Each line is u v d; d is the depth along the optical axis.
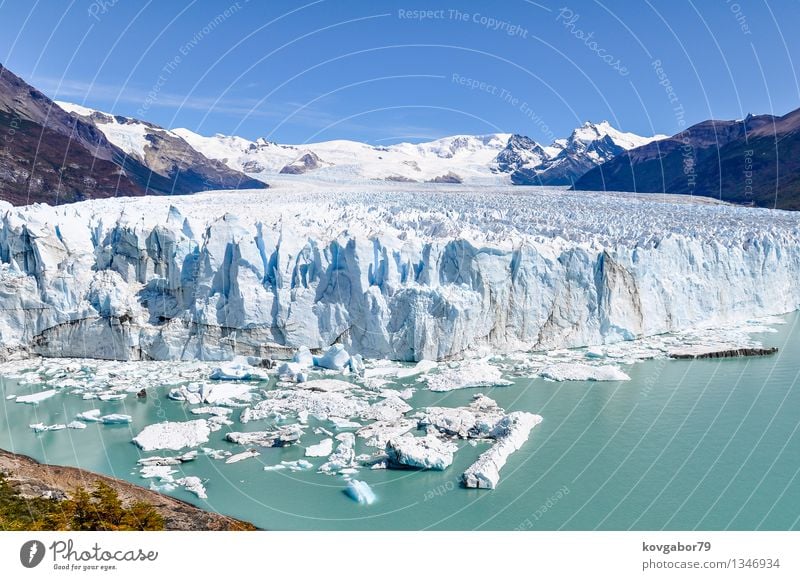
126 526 20.16
